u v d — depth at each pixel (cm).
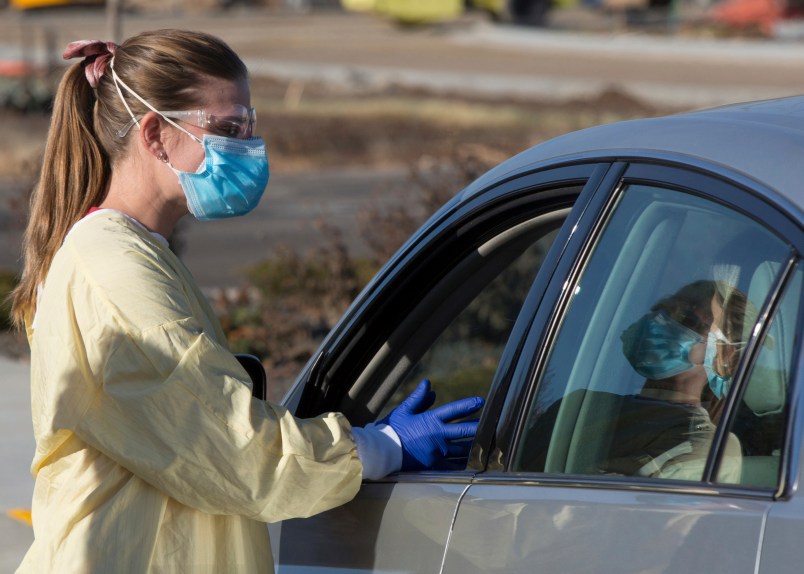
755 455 674
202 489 802
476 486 818
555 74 16262
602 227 822
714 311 748
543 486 777
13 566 1989
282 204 7694
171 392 793
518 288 3422
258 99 13750
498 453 826
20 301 916
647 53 18425
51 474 845
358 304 1020
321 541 914
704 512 671
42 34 17250
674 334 770
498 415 838
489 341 3428
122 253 828
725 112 842
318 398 1016
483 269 1021
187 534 827
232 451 795
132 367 800
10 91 11438
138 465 802
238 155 895
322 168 9969
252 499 805
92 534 809
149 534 816
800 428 643
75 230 855
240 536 849
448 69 16775
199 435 796
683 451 741
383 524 870
